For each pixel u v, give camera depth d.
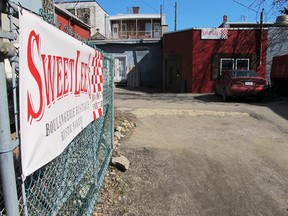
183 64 21.59
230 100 15.45
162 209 4.24
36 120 1.90
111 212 4.05
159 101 15.28
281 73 16.05
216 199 4.57
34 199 2.17
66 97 2.59
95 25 41.25
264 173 5.57
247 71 15.45
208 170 5.66
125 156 6.26
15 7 1.67
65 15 21.83
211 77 20.88
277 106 13.15
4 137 1.68
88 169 3.91
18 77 1.78
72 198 3.25
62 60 2.46
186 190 4.83
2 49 1.58
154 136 8.06
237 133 8.62
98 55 4.28
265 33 20.73
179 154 6.55
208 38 20.69
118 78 26.92
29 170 1.81
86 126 3.54
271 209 4.34
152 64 26.42
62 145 2.47
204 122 10.09
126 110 11.45
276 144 7.48
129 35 45.34
